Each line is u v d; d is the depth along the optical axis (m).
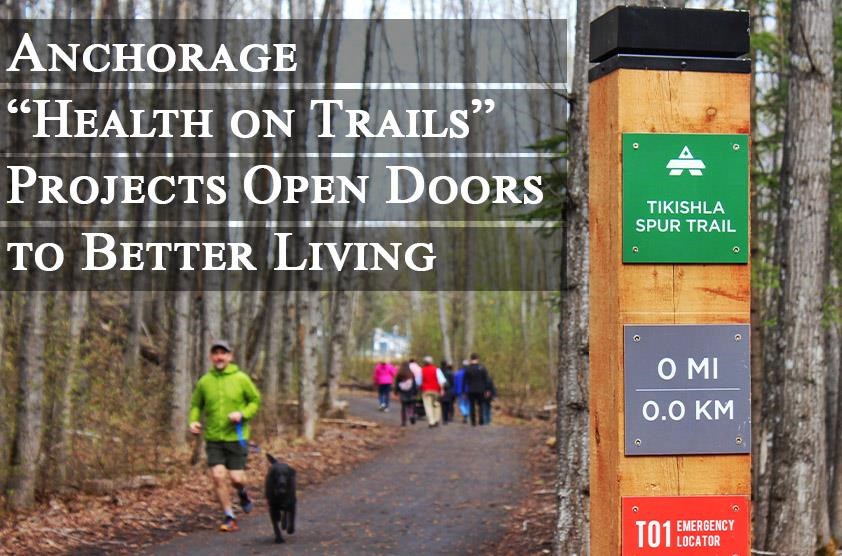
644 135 4.14
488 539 12.48
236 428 13.14
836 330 17.70
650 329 4.11
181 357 20.61
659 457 4.09
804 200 10.28
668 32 4.18
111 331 21.02
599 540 4.31
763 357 17.56
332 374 31.62
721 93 4.18
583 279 8.13
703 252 4.14
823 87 10.30
